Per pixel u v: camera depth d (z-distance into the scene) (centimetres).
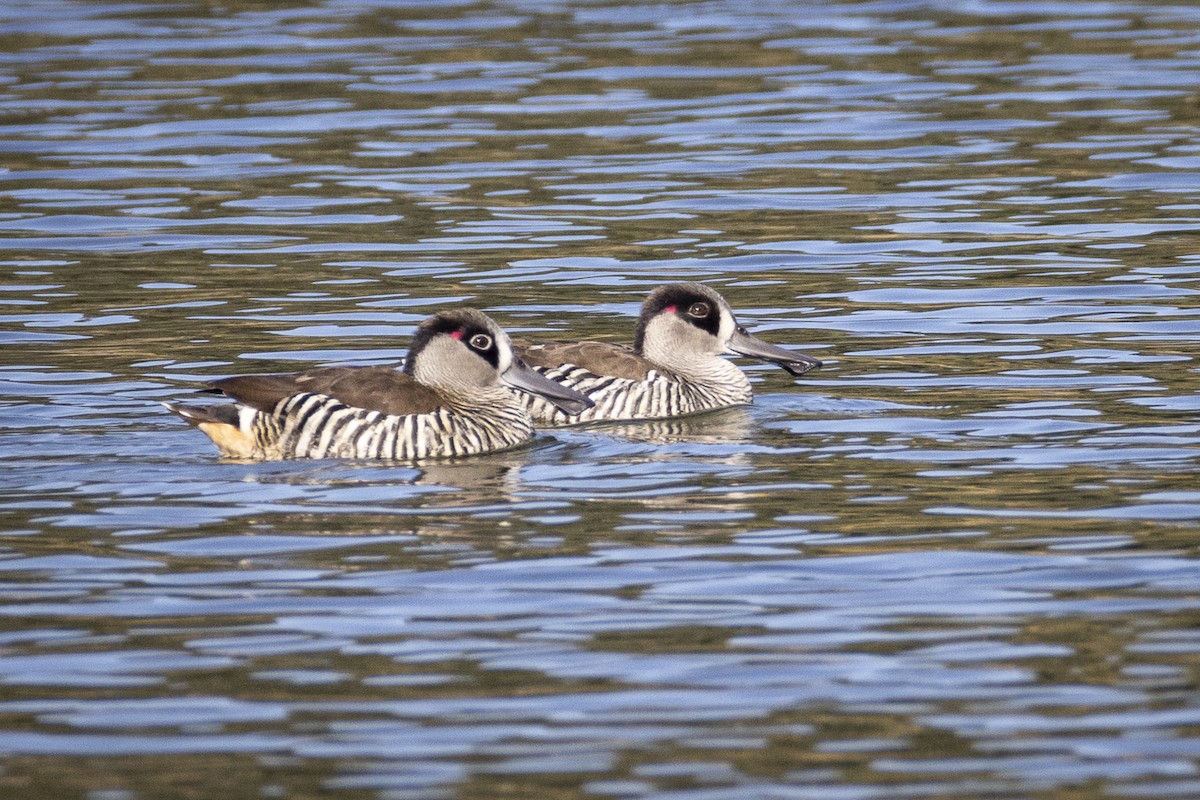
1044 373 1730
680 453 1507
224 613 1092
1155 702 950
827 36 3703
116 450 1488
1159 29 3700
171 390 1692
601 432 1622
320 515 1300
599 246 2314
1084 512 1284
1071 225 2369
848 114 3050
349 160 2791
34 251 2303
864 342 1888
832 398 1688
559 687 979
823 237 2342
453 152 2836
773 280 2153
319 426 1470
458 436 1504
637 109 3109
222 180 2672
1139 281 2095
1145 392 1642
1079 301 2019
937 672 995
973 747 903
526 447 1549
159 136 2933
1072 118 2975
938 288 2097
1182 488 1336
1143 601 1096
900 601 1106
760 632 1056
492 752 902
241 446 1473
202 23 3919
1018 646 1029
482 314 1586
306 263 2245
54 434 1534
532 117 3058
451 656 1023
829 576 1155
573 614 1088
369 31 3822
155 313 2016
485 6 4112
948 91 3192
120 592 1130
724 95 3206
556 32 3794
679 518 1291
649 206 2511
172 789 864
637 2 4162
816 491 1360
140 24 3912
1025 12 3928
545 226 2417
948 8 3991
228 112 3094
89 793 862
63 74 3397
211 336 1912
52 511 1307
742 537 1241
